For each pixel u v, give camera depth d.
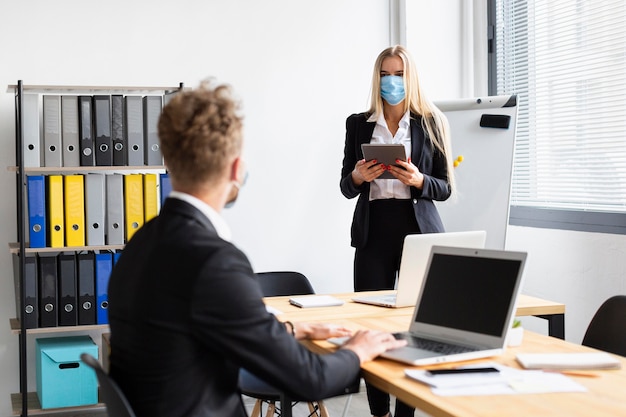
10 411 4.31
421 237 2.71
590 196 4.17
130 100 4.06
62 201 3.98
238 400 1.76
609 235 3.93
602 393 1.69
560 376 1.83
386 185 3.55
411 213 3.55
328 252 4.92
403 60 3.55
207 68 4.63
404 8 4.97
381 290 3.44
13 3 4.26
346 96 4.94
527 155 4.69
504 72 4.90
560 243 4.26
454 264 2.21
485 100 4.39
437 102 4.52
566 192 4.36
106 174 4.11
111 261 4.06
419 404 1.67
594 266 4.03
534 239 4.47
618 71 3.98
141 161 4.09
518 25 4.76
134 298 1.61
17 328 3.99
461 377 1.79
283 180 4.82
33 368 4.32
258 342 1.61
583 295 4.11
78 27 4.38
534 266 4.47
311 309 2.79
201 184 1.67
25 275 3.92
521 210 4.61
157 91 4.54
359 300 2.94
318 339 2.24
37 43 4.31
